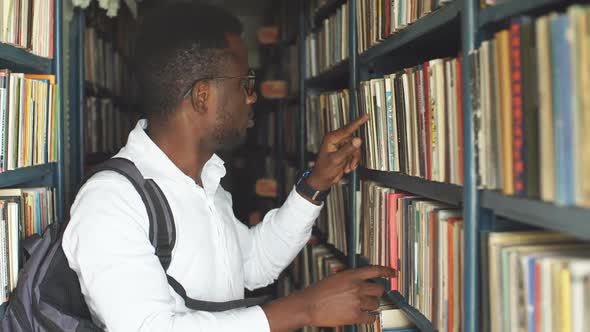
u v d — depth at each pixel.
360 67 1.74
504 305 0.84
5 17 1.46
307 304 1.10
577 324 0.66
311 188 1.48
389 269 1.18
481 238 0.92
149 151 1.21
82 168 3.02
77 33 3.03
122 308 1.02
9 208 1.39
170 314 1.04
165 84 1.21
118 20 4.24
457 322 1.03
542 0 0.74
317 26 2.66
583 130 0.62
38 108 1.75
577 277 0.66
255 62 5.54
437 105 1.09
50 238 1.26
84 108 3.09
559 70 0.66
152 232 1.13
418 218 1.25
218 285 1.28
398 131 1.33
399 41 1.36
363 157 1.59
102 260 1.04
